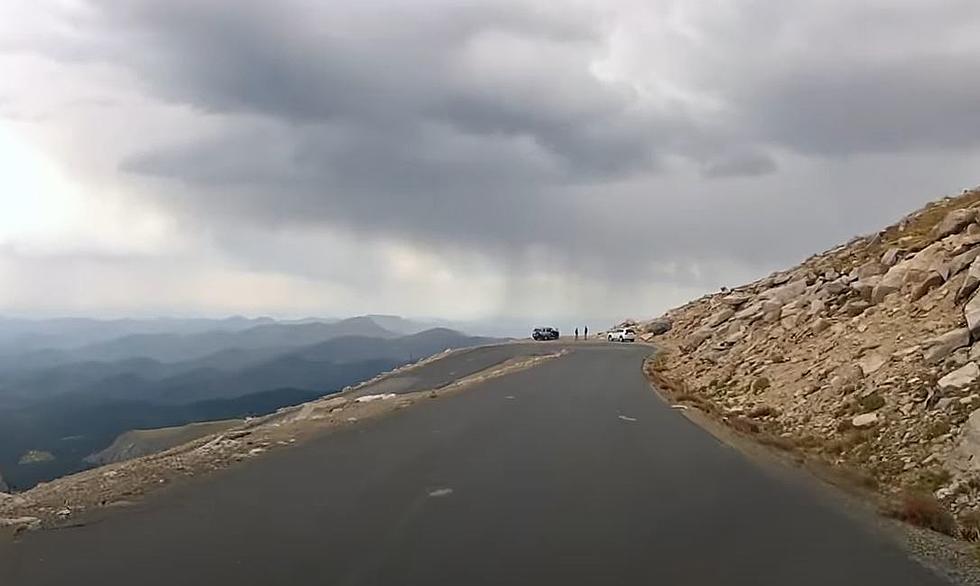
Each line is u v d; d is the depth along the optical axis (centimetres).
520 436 1909
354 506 1166
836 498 1269
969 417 1474
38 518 1082
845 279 3334
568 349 6316
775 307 3850
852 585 825
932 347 1944
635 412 2402
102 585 802
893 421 1708
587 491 1286
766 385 2648
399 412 2438
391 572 853
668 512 1150
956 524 1103
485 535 1009
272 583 814
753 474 1460
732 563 901
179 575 836
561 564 889
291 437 1930
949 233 2959
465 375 4381
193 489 1287
